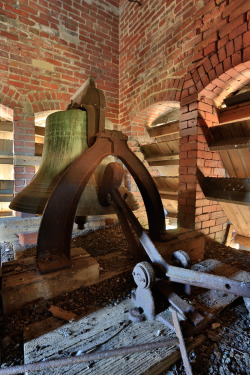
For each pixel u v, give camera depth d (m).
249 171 2.39
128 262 1.88
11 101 2.96
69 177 1.37
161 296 1.35
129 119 3.73
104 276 1.62
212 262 1.99
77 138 1.59
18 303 1.25
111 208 1.72
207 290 1.54
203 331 1.17
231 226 2.92
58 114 1.63
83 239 2.70
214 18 2.27
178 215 2.73
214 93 2.49
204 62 2.37
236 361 0.99
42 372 0.88
